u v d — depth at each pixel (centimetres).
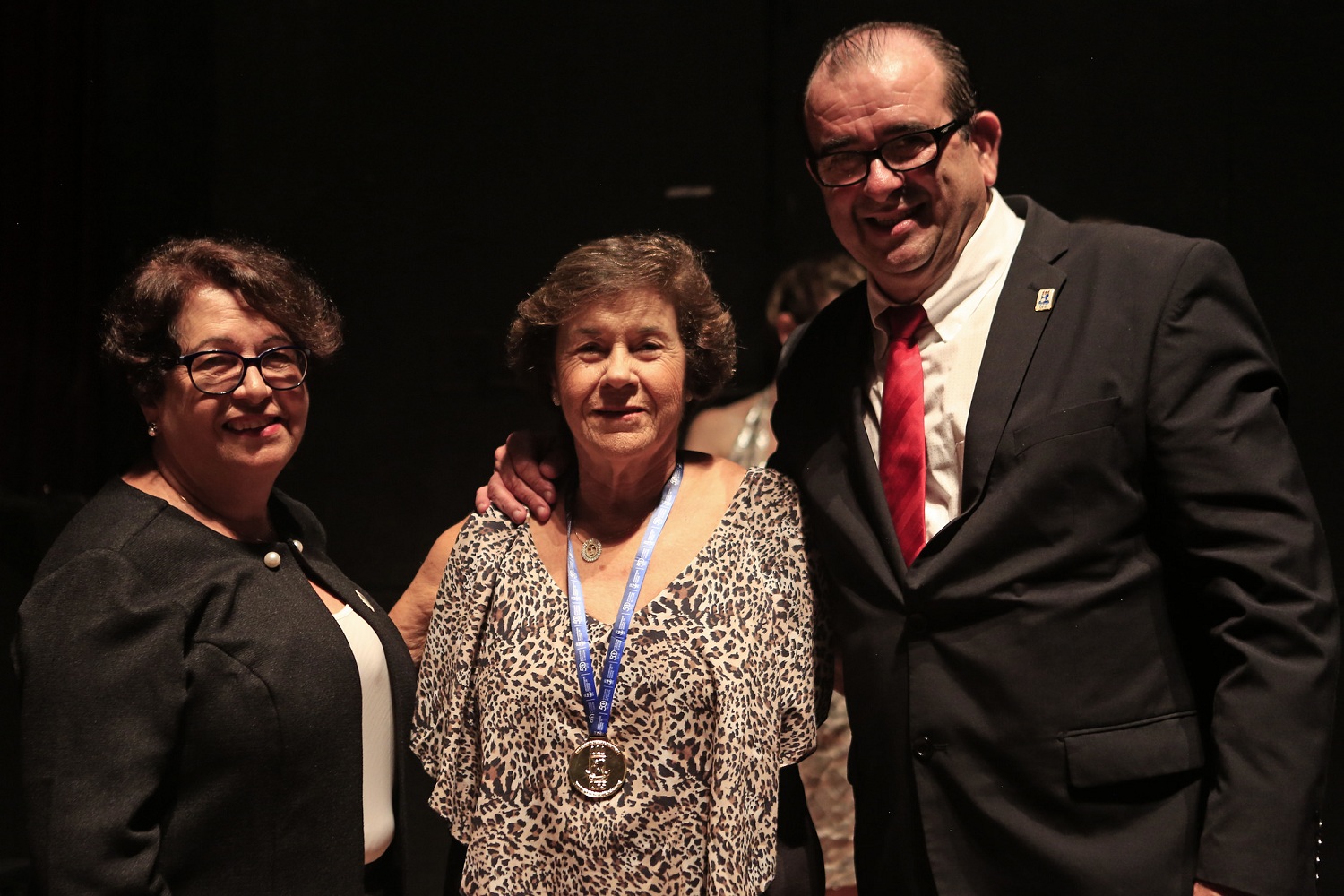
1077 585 180
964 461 188
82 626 164
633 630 189
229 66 343
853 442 202
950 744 183
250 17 346
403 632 216
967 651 183
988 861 182
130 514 177
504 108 362
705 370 205
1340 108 314
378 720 196
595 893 182
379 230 364
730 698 184
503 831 185
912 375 198
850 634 196
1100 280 187
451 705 196
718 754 182
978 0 337
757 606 192
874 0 345
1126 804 176
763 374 358
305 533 208
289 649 178
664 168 360
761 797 185
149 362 180
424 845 356
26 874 277
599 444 193
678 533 201
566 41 360
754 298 358
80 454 304
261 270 183
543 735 186
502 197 364
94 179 312
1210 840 166
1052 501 180
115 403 303
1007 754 180
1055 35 333
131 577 169
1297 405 322
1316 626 167
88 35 310
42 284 307
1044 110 336
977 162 198
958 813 184
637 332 193
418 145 363
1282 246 321
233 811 171
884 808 194
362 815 188
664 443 200
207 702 170
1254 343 179
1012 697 179
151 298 179
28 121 305
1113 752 175
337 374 372
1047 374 185
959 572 183
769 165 355
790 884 193
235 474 184
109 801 158
